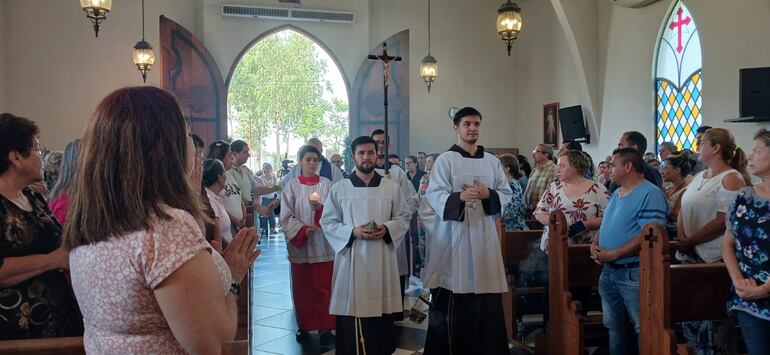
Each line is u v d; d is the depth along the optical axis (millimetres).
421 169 9484
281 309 5578
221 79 10281
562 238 3559
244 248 1537
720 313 2906
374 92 10977
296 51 20656
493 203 3623
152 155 1248
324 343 4531
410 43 11641
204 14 10688
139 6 10023
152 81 9984
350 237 3697
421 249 6270
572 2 9617
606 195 3854
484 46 12000
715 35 7234
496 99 12047
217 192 3570
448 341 3781
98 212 1212
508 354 3758
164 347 1243
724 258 2639
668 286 2760
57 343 1731
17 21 9516
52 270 2006
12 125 1972
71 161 2340
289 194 4645
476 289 3664
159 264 1177
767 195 2443
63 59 9688
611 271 3283
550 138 11023
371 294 3693
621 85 9180
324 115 21141
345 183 3877
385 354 3779
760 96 6215
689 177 4430
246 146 5570
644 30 8648
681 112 8047
